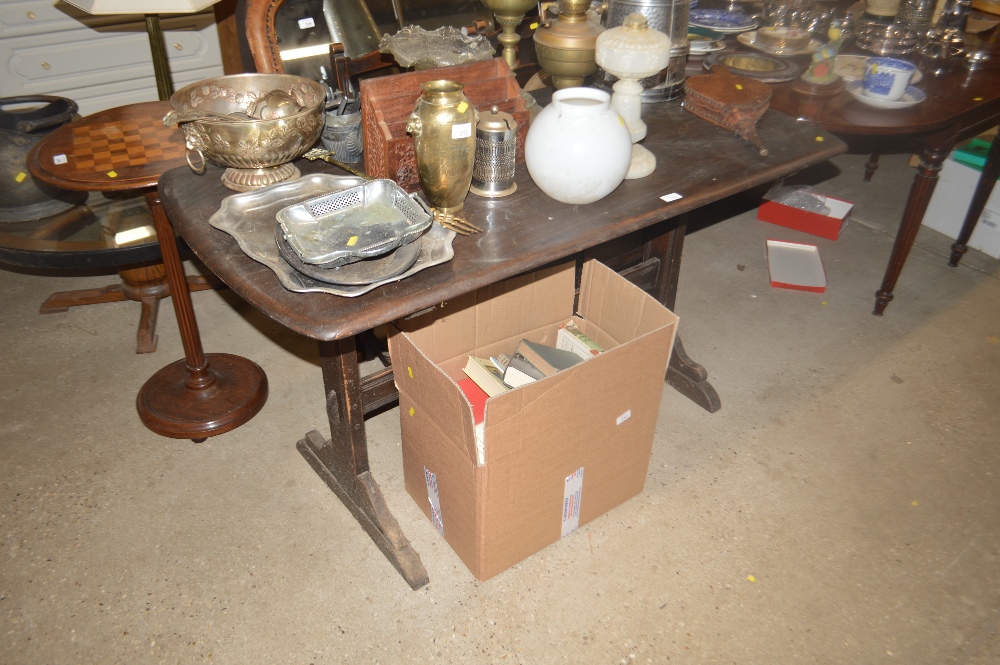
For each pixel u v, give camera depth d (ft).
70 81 9.30
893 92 6.61
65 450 6.30
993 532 5.76
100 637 4.90
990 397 7.06
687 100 6.24
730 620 5.08
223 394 6.61
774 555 5.54
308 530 5.68
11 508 5.76
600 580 5.32
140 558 5.42
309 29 7.39
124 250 6.27
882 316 8.18
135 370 7.22
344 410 5.17
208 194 4.91
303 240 4.17
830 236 9.55
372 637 4.95
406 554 5.31
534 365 5.36
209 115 4.64
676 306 8.29
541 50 5.77
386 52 6.73
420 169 4.53
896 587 5.34
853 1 9.84
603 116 4.60
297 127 4.69
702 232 9.77
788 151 5.61
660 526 5.73
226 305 8.19
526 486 4.86
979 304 8.38
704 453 6.40
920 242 9.57
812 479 6.18
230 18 9.86
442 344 5.38
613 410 5.01
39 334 7.66
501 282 5.41
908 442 6.56
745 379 7.23
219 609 5.09
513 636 4.97
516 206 4.87
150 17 6.15
